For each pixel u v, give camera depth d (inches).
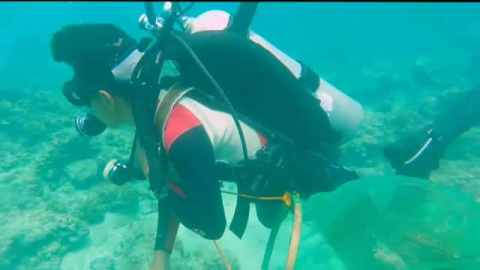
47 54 764.0
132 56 79.9
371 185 87.7
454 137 138.3
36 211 209.2
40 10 1528.1
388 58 810.2
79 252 189.9
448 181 218.2
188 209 75.2
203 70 73.7
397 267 75.9
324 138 91.7
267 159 82.2
